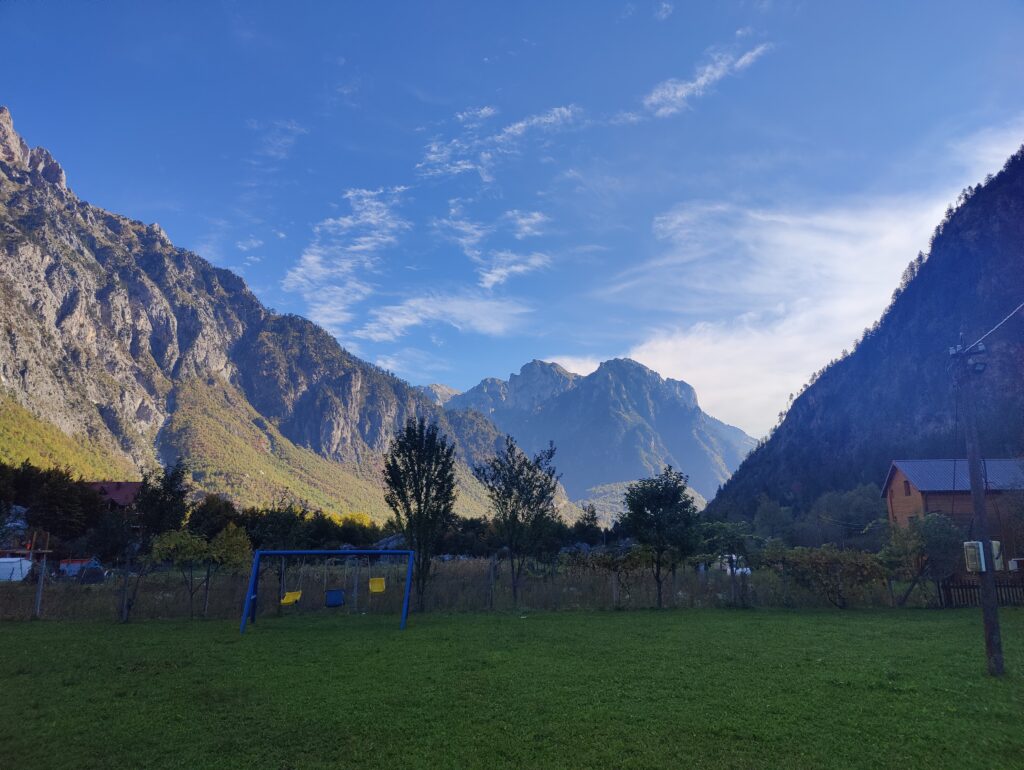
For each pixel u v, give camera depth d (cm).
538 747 815
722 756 778
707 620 2002
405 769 751
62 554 4894
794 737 841
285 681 1174
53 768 768
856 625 1859
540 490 2634
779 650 1439
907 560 2462
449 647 1518
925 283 13450
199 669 1283
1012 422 7631
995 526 3716
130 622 2042
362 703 1020
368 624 1964
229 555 2308
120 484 7662
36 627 1905
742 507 12469
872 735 847
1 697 1073
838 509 7162
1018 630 1727
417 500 2367
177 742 852
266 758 792
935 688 1078
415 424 2438
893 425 11444
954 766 744
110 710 994
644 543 2542
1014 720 906
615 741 831
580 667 1266
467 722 916
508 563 3725
